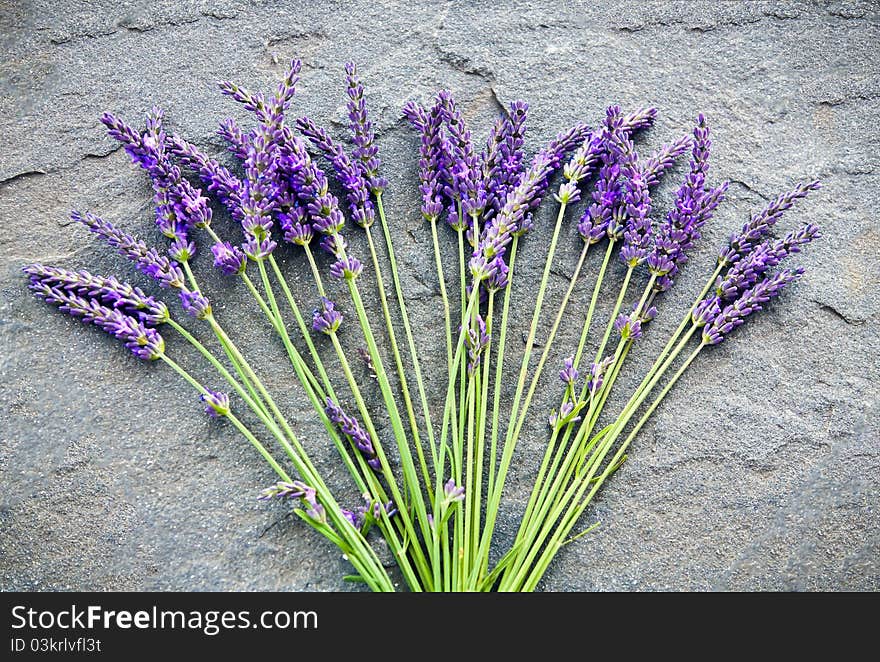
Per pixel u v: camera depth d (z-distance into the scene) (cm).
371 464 32
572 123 38
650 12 40
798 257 36
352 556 30
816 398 34
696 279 36
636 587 32
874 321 35
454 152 35
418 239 37
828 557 32
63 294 33
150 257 33
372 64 39
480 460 32
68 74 39
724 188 34
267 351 35
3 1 40
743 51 40
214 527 32
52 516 32
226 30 40
